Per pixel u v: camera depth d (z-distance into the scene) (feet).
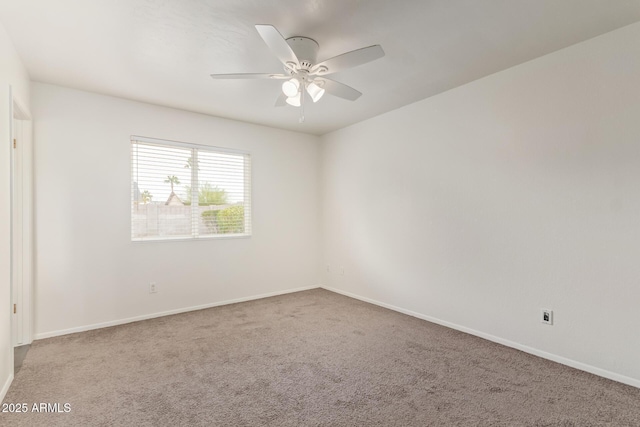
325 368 7.82
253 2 6.14
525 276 8.68
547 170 8.23
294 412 6.09
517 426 5.65
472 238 9.93
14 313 9.10
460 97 10.18
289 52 6.58
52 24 6.82
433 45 7.73
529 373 7.52
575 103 7.73
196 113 12.69
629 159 6.97
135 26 6.93
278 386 7.01
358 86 10.18
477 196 9.77
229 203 13.73
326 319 11.47
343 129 14.88
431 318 11.20
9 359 6.98
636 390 6.77
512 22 6.81
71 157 10.23
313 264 16.25
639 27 6.81
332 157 15.57
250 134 14.16
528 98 8.57
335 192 15.40
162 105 11.82
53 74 9.25
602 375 7.34
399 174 12.29
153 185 11.85
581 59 7.62
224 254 13.41
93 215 10.57
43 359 8.28
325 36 7.31
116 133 11.00
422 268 11.48
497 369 7.73
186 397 6.59
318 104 11.82
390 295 12.71
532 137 8.51
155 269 11.75
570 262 7.85
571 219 7.83
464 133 10.09
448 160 10.57
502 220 9.17
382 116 12.95
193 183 12.76
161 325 10.85
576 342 7.76
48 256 9.86
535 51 8.05
